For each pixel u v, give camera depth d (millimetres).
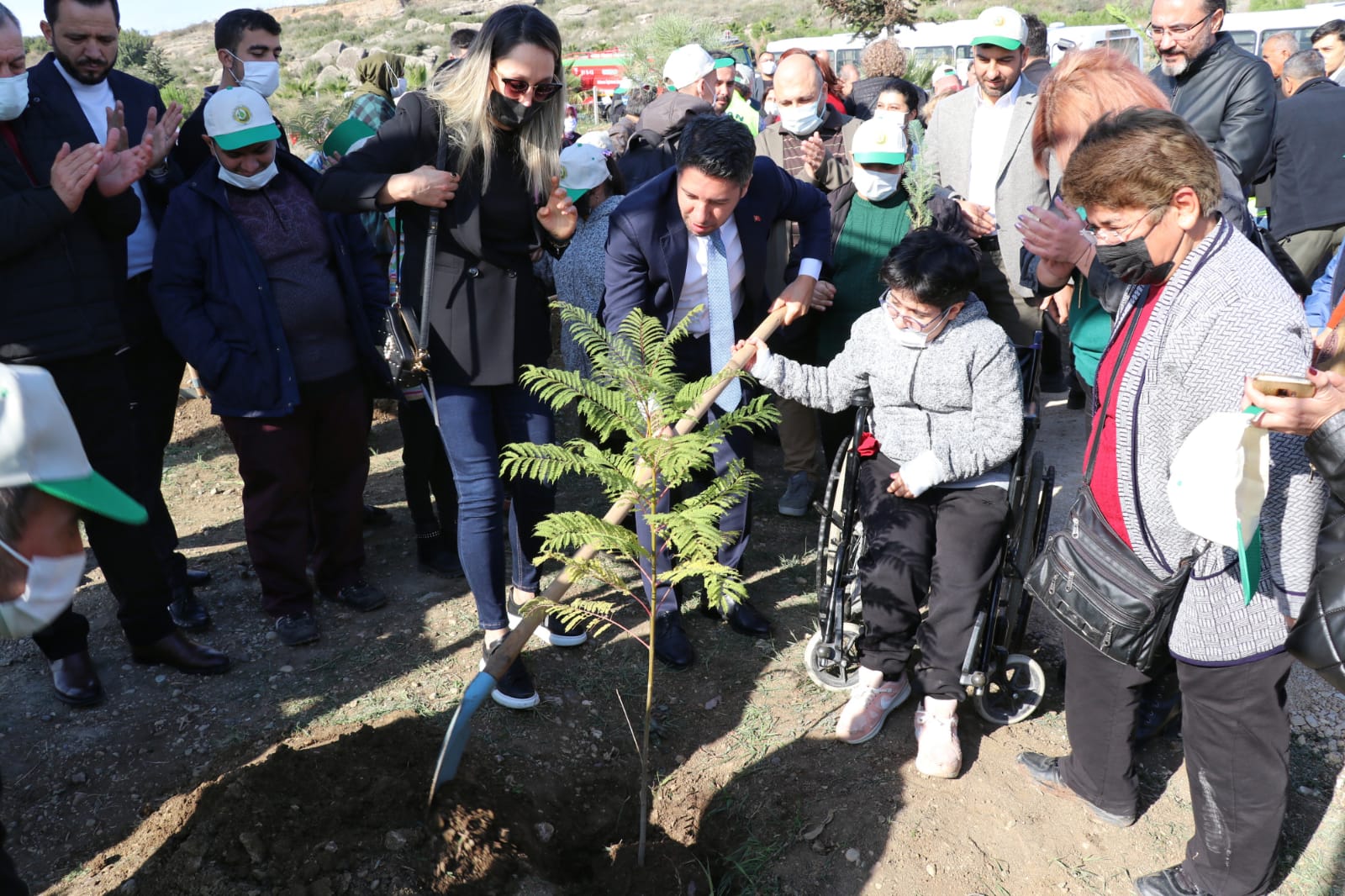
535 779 3025
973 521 3041
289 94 18766
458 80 2996
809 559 4457
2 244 2875
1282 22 14180
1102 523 2518
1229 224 2193
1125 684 2672
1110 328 3035
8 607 1583
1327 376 1858
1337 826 2836
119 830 2842
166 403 3965
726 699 3490
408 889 2434
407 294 3172
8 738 3213
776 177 3586
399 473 5578
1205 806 2480
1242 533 1896
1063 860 2760
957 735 3215
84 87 3564
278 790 2682
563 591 2705
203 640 3803
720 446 3639
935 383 3006
